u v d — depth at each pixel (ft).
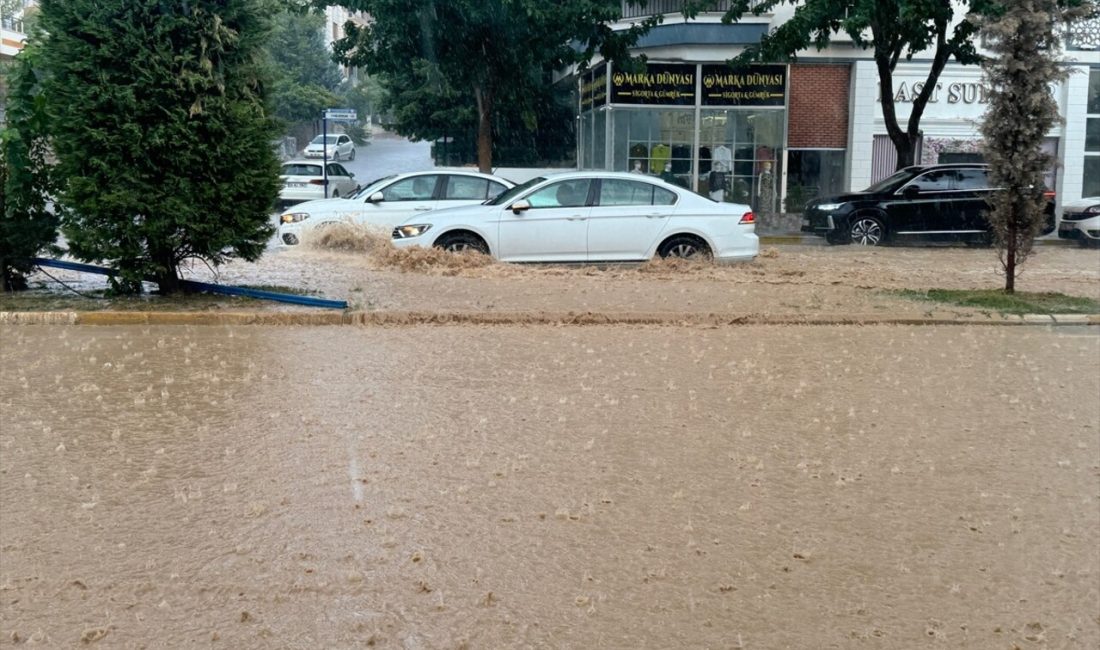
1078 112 104.53
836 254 71.97
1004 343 38.32
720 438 25.00
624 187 56.49
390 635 15.15
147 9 40.86
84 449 23.39
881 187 81.61
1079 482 22.22
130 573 17.01
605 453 23.63
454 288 48.24
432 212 56.59
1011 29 45.60
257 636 15.06
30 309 40.96
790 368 33.17
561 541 18.56
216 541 18.30
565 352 35.24
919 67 103.09
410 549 18.10
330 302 42.45
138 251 42.68
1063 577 17.51
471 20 80.79
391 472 22.04
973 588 17.03
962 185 78.95
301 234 64.34
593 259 55.72
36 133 43.83
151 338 36.94
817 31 88.84
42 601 16.02
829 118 104.27
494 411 27.12
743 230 56.75
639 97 101.91
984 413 27.81
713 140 103.81
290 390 29.14
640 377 31.48
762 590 16.80
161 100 41.50
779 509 20.34
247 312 40.70
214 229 42.83
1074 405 28.89
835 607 16.28
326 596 16.31
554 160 124.98
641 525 19.36
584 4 80.18
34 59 43.14
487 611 15.92
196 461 22.62
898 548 18.57
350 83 199.82
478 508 20.06
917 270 60.80
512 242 55.42
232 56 43.04
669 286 50.03
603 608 16.08
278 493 20.68
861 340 38.47
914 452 24.17
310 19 168.96
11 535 18.47
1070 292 51.03
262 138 43.19
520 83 87.10
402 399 28.27
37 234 44.65
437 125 122.93
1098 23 102.68
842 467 22.95
